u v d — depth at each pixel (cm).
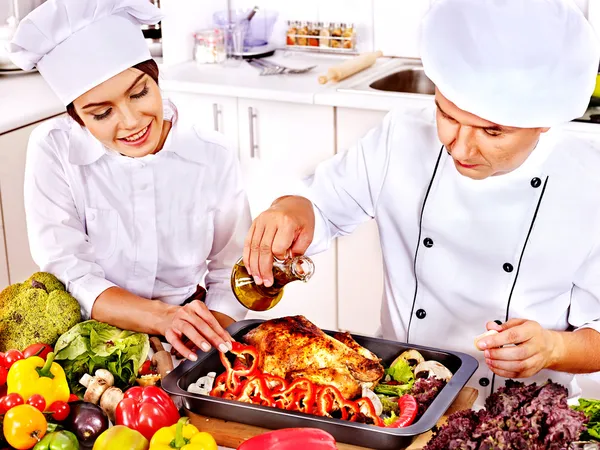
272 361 148
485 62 123
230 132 331
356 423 133
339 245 324
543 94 123
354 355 147
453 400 141
